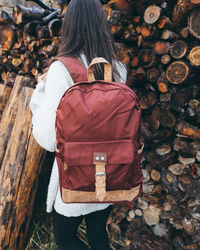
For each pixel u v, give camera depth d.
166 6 1.27
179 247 1.52
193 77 1.27
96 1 0.92
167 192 1.53
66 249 1.04
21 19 2.04
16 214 1.40
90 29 0.89
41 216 1.75
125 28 1.48
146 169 1.63
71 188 0.79
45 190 1.84
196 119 1.35
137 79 1.51
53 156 1.89
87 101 0.76
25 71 2.23
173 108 1.37
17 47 2.24
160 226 1.61
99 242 1.07
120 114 0.77
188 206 1.43
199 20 1.18
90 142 0.76
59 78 0.83
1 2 3.50
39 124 0.82
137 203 1.69
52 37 1.95
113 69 0.95
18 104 1.68
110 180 0.78
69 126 0.75
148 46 1.42
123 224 1.79
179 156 1.47
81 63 0.89
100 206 0.97
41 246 1.59
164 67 1.40
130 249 1.65
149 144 1.58
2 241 1.35
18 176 1.43
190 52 1.22
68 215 0.92
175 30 1.35
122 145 0.77
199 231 1.40
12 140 1.50
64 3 2.00
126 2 1.38
